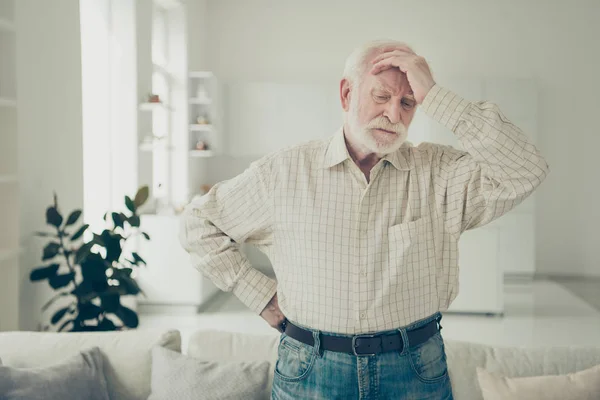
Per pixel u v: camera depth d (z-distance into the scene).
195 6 8.12
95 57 5.93
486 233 5.94
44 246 3.87
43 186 3.88
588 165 8.43
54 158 4.04
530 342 5.11
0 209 3.51
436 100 1.35
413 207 1.47
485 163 1.36
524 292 7.39
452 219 1.49
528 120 8.09
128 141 5.96
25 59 3.65
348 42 8.68
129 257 6.03
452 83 8.12
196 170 8.23
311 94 8.42
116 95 5.96
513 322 5.82
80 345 2.34
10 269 3.49
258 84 8.45
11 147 3.46
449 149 1.54
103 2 5.89
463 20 8.50
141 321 5.73
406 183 1.48
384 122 1.40
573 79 8.41
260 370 2.17
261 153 8.50
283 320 1.62
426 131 8.03
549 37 8.41
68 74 4.25
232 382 2.12
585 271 8.48
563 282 8.09
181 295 6.05
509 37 8.45
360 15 8.64
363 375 1.41
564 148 8.45
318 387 1.43
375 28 8.63
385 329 1.42
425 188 1.48
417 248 1.44
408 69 1.37
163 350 2.27
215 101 8.00
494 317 6.02
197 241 1.64
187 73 7.61
